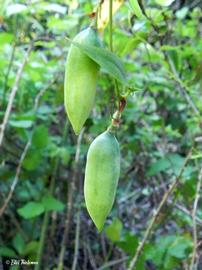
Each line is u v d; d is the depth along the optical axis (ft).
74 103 0.72
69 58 0.72
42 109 1.77
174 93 1.99
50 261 1.94
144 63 2.12
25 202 1.88
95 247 2.07
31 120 1.69
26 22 1.88
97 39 0.72
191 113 1.95
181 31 1.87
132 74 1.94
